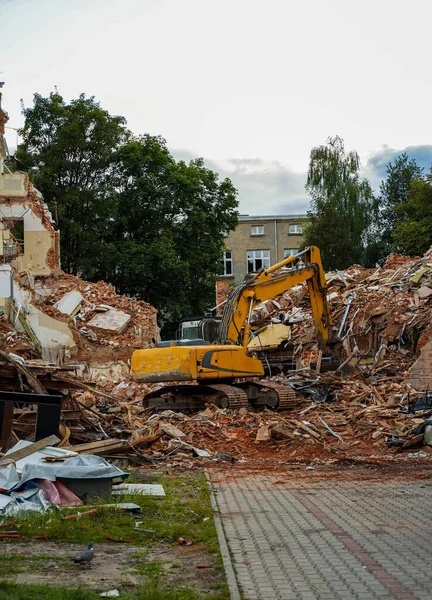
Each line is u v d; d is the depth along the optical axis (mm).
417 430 19469
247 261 77250
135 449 17828
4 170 47688
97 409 22438
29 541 8984
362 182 67688
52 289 44344
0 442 13719
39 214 47188
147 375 23328
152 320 43094
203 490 13078
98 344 39531
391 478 14719
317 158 66938
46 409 13312
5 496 10336
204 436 19922
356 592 6762
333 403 24203
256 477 15211
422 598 6535
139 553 8461
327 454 18578
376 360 31484
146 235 58562
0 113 46188
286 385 23703
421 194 60375
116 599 6594
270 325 35000
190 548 8773
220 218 60938
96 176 57688
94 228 56406
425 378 26891
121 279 57094
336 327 33562
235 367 23281
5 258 43531
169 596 6625
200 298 59906
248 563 7891
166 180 58750
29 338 37750
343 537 9070
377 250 66875
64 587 6836
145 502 11242
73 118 55500
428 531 9320
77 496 10938
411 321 32031
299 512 10898
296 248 77125
